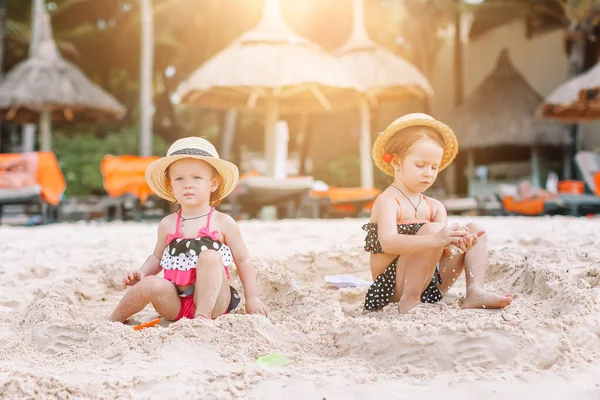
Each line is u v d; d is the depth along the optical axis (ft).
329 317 9.79
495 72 71.00
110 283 13.00
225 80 37.50
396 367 7.32
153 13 79.05
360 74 42.68
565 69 68.85
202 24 82.07
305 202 36.83
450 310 9.40
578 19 59.93
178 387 6.79
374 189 42.14
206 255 9.79
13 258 15.97
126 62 86.84
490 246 15.55
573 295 9.09
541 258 13.24
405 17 68.03
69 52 80.89
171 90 92.27
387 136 10.51
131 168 39.70
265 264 13.41
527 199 46.16
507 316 8.61
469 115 69.31
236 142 96.37
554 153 70.08
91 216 46.44
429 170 10.19
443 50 79.05
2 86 48.73
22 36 74.84
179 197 10.37
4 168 36.83
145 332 8.66
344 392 6.52
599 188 44.83
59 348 8.91
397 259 10.38
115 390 6.70
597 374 6.79
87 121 58.18
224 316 8.82
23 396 6.54
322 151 86.89
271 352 8.05
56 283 12.01
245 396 6.50
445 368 7.21
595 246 15.16
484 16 72.64
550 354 7.24
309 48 40.45
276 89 38.32
